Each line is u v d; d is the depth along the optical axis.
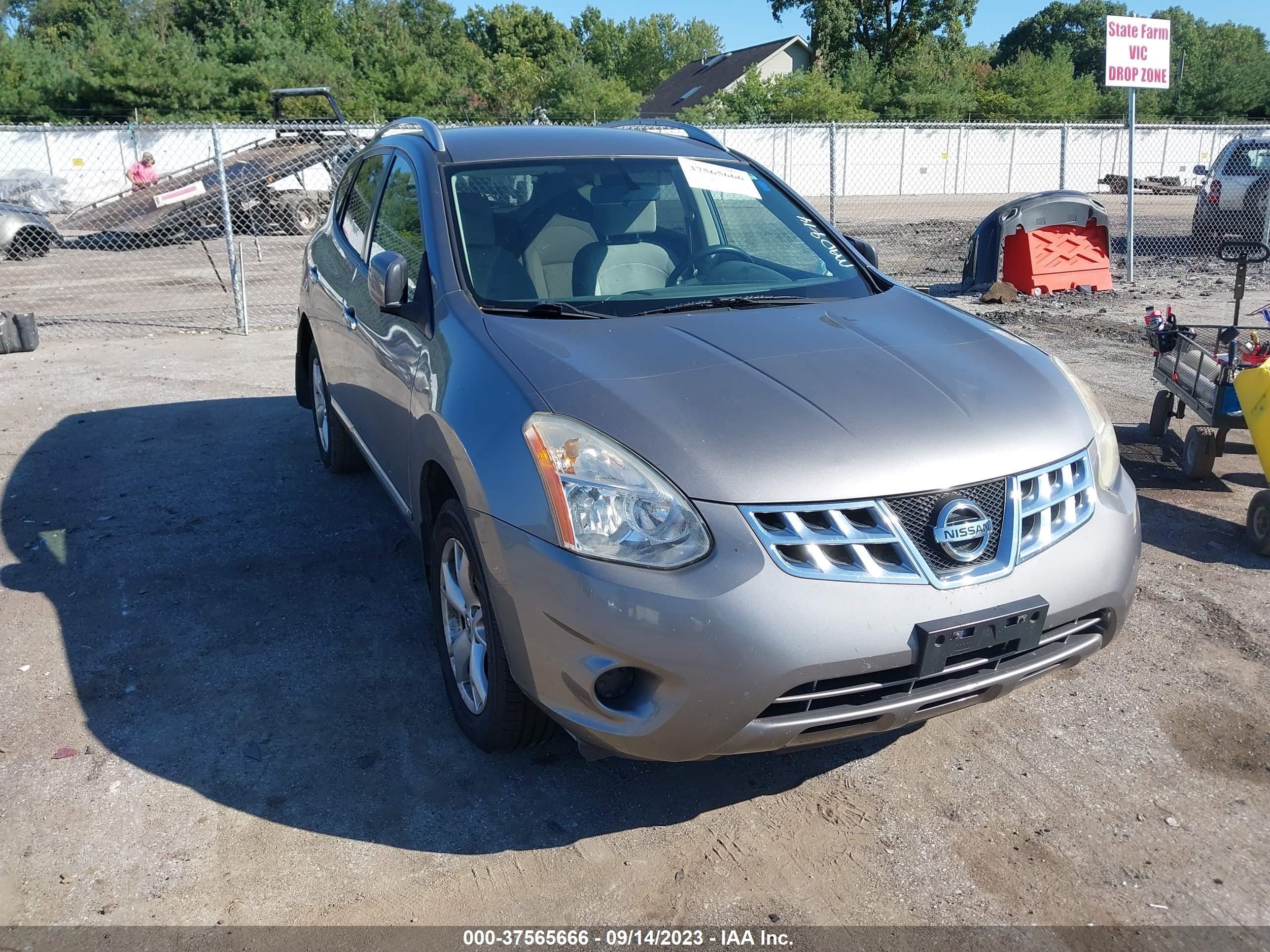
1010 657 2.54
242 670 3.53
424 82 39.41
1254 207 14.62
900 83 41.88
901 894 2.52
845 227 20.28
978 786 2.93
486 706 2.82
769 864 2.63
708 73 60.75
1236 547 4.57
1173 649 3.67
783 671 2.27
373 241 4.23
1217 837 2.70
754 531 2.33
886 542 2.38
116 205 17.27
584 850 2.68
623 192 3.78
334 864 2.61
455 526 2.88
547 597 2.41
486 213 3.56
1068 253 11.61
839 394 2.65
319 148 18.09
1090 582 2.59
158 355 8.70
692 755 2.38
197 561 4.40
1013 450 2.57
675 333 2.98
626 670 2.44
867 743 3.16
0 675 3.47
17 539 4.62
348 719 3.25
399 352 3.46
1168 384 5.78
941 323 3.28
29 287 13.05
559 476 2.44
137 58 34.12
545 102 43.22
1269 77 43.44
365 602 4.04
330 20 43.53
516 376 2.72
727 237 3.82
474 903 2.49
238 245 9.72
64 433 6.28
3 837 2.68
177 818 2.77
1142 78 12.41
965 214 23.38
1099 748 3.10
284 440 6.13
